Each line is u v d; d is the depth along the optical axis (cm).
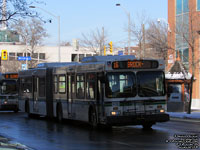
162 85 1833
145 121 1773
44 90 2625
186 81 3466
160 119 1797
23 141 1562
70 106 2211
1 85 3522
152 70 1827
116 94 1770
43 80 2642
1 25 2017
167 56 4147
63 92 2322
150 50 4719
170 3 4362
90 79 1933
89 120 1959
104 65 1778
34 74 2820
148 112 1791
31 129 2045
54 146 1409
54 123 2397
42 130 1986
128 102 1777
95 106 1875
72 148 1350
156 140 1497
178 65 3550
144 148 1304
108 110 1759
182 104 3297
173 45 4059
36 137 1694
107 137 1633
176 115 2864
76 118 2120
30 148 1340
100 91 1816
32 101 2866
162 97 1820
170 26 4247
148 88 1809
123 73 1794
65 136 1709
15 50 8975
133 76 1800
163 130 1853
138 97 1789
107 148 1323
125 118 1755
